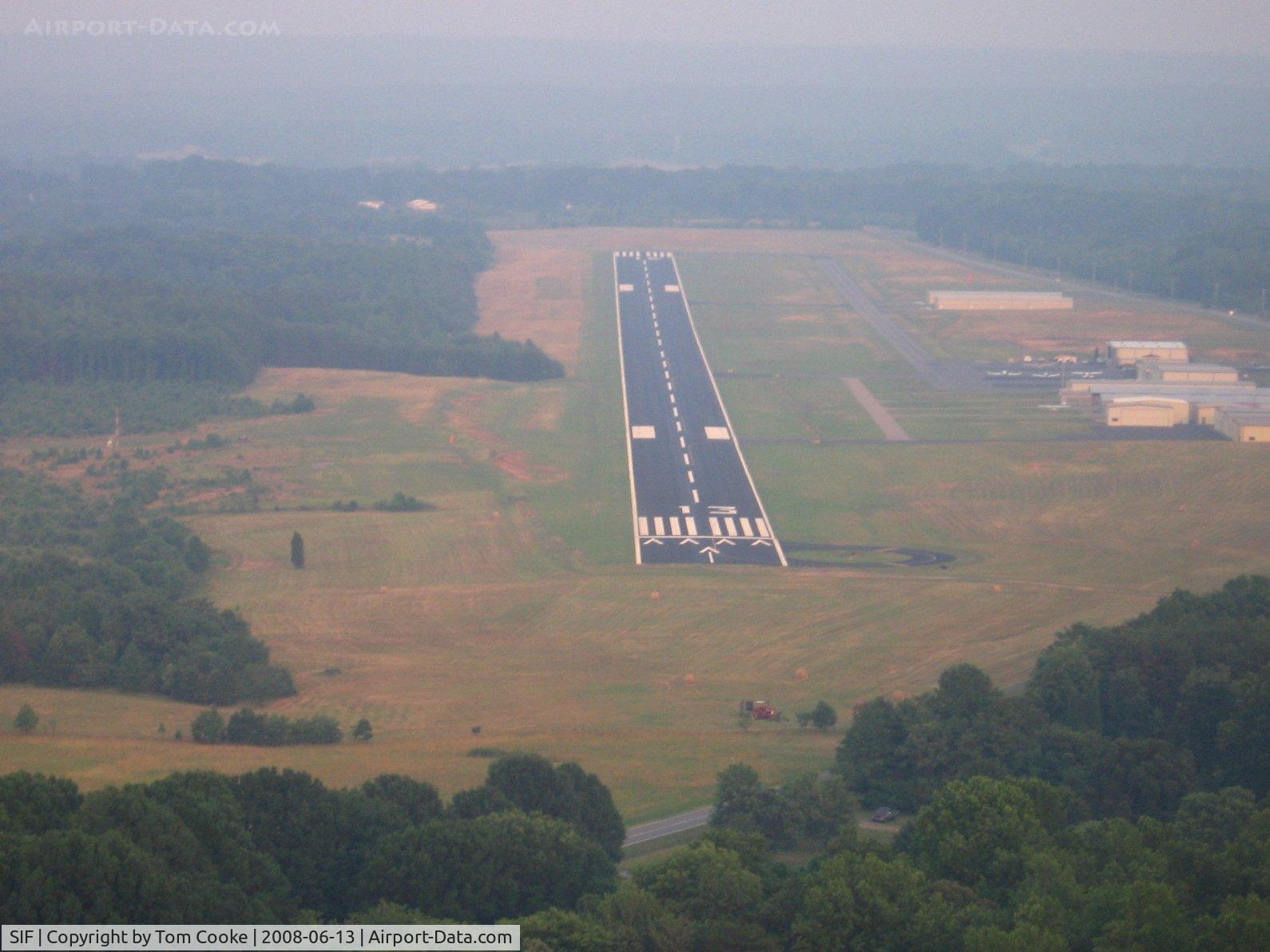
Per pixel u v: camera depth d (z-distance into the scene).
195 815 159.62
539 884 164.50
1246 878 159.88
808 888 155.25
